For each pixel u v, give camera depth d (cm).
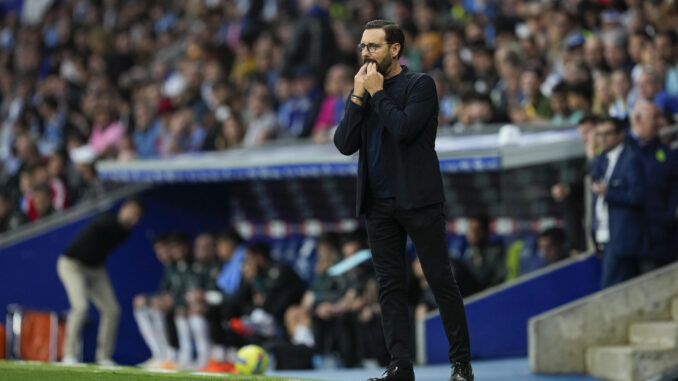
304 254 5056
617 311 3372
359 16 6369
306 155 4450
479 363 3619
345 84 5116
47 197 5288
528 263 4128
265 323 4384
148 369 2734
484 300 3756
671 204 3622
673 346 3203
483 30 5434
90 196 5431
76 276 4431
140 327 4909
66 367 2759
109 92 6372
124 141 5475
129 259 5153
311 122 5125
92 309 4956
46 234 5016
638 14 4384
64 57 7756
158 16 8081
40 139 6488
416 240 2428
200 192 5319
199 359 4406
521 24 5391
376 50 2430
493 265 4166
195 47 6950
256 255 4469
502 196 4478
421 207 2400
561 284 3791
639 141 3662
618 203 3525
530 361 3319
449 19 5950
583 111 4212
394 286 2464
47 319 4978
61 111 6612
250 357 3356
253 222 5291
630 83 4044
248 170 4628
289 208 5153
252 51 6419
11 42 8619
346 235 4231
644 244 3528
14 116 7006
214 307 4409
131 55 7456
